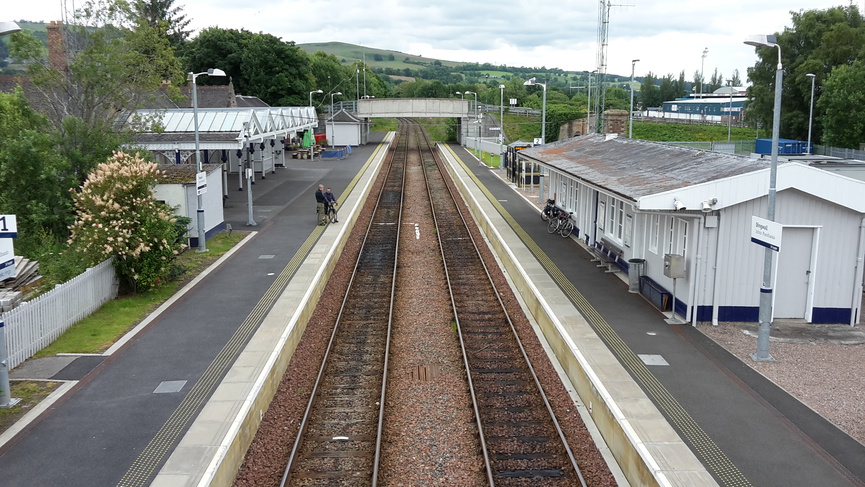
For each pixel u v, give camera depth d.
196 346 15.29
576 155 29.23
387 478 10.63
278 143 53.97
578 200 28.25
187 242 25.48
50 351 15.05
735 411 11.91
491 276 23.61
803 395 12.66
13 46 25.08
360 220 34.53
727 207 16.30
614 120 35.81
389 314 18.84
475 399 13.15
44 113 25.59
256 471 10.89
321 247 25.75
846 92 46.81
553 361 15.67
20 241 22.25
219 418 11.67
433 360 15.77
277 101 82.81
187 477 9.83
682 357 14.51
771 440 10.88
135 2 27.61
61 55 27.70
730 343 15.47
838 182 16.03
